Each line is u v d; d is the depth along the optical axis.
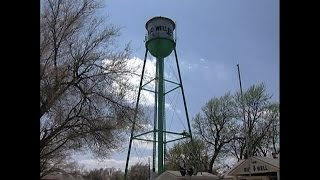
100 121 17.50
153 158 32.31
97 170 50.78
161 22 30.75
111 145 18.03
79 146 17.70
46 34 16.53
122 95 18.22
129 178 50.81
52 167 19.27
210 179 30.42
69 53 17.34
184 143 45.88
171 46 30.77
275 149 39.44
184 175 29.55
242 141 42.53
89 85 17.55
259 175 27.28
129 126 18.42
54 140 17.20
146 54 31.52
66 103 17.02
